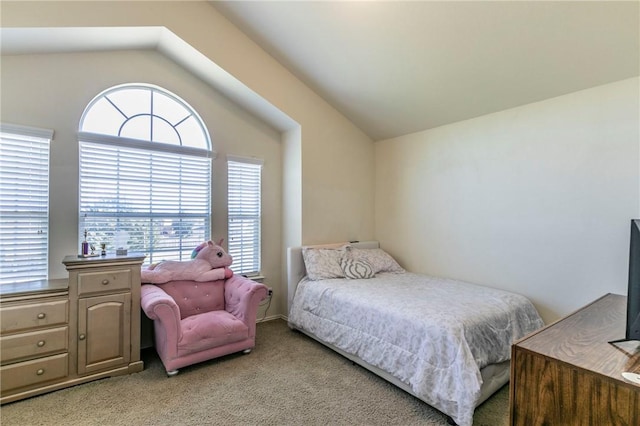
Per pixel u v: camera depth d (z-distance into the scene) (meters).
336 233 4.12
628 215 2.41
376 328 2.45
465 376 1.85
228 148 3.65
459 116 3.43
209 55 2.97
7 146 2.45
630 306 1.26
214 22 3.01
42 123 2.58
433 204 3.80
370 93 3.56
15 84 2.48
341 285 3.09
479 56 2.63
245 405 2.09
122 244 3.00
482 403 2.09
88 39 2.57
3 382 2.02
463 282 3.27
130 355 2.49
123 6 2.50
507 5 2.18
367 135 4.48
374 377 2.47
